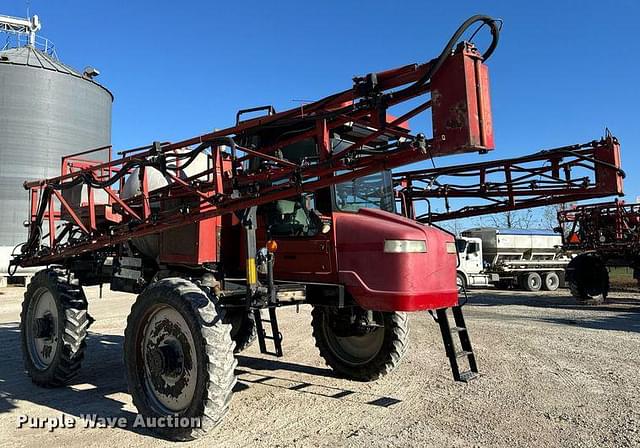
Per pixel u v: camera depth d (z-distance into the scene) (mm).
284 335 9086
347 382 5801
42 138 24250
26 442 4016
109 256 6742
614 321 10656
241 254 5418
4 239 23203
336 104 3891
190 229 5223
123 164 5152
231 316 6902
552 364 6531
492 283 23047
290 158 5145
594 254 14719
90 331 9555
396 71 3521
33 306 6184
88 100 26078
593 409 4707
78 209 6453
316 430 4223
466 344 4875
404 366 6512
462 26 3133
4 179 23484
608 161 6711
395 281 4391
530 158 7277
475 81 3207
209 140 4383
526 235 22469
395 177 7750
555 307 13750
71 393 5465
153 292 4363
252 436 4098
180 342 4227
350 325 5781
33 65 24203
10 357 7422
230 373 4023
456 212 8047
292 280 5133
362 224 4699
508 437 4023
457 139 3174
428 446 3846
